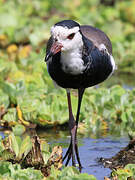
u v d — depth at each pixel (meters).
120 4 22.67
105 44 9.16
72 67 8.27
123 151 9.56
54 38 7.94
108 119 12.34
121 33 20.12
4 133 11.06
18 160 8.81
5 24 20.28
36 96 12.48
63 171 7.90
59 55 8.27
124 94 12.65
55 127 11.80
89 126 11.84
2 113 12.05
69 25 7.92
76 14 21.53
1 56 17.11
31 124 11.71
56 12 22.84
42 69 13.60
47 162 8.79
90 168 9.05
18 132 11.09
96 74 8.66
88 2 24.06
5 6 22.38
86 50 8.31
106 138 10.90
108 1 24.17
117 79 16.39
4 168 8.02
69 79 8.52
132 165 8.52
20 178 7.71
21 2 23.52
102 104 12.51
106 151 9.95
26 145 8.86
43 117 11.67
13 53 18.06
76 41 8.03
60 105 11.97
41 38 18.64
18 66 16.25
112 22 20.41
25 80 13.81
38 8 22.94
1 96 12.48
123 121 12.03
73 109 11.84
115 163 9.23
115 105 12.47
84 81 8.61
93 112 12.35
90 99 12.55
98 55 8.57
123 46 18.59
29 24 20.00
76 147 9.16
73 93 12.84
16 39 18.83
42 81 13.64
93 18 21.27
